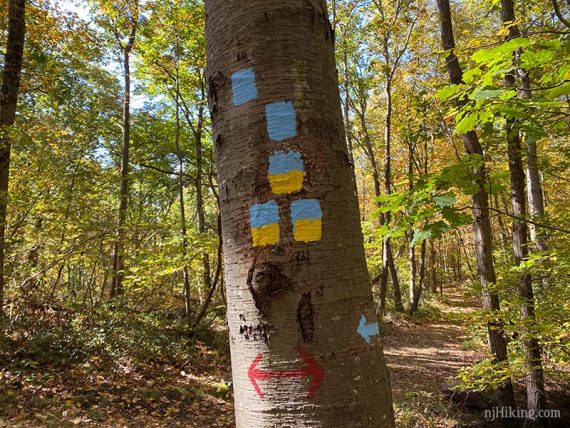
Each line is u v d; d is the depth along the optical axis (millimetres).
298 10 1342
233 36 1333
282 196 1219
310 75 1311
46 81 9922
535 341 5539
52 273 8641
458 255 28766
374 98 18547
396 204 3129
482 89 2418
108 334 7648
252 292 1195
